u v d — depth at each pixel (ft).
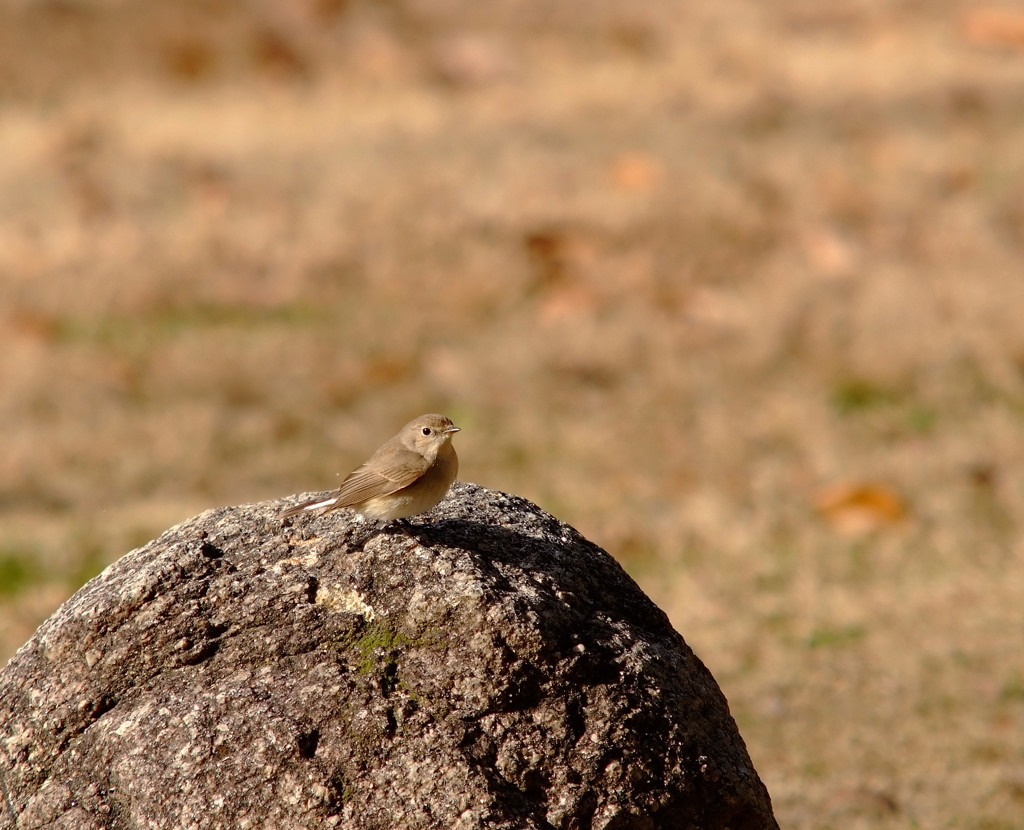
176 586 26.58
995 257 83.15
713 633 50.39
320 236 89.10
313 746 24.82
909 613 50.96
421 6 132.36
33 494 63.00
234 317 81.35
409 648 25.94
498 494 31.45
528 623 25.81
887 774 40.70
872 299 79.05
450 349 77.05
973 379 70.44
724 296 80.69
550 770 25.26
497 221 90.17
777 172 95.61
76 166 101.40
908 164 95.96
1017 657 47.19
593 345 76.18
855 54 122.83
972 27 124.77
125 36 123.75
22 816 25.72
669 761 26.02
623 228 88.79
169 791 24.70
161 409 70.64
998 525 57.72
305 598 26.48
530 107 112.47
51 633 26.63
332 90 119.34
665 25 131.23
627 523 59.06
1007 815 38.01
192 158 102.89
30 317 78.89
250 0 129.29
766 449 65.72
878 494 59.11
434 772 24.56
